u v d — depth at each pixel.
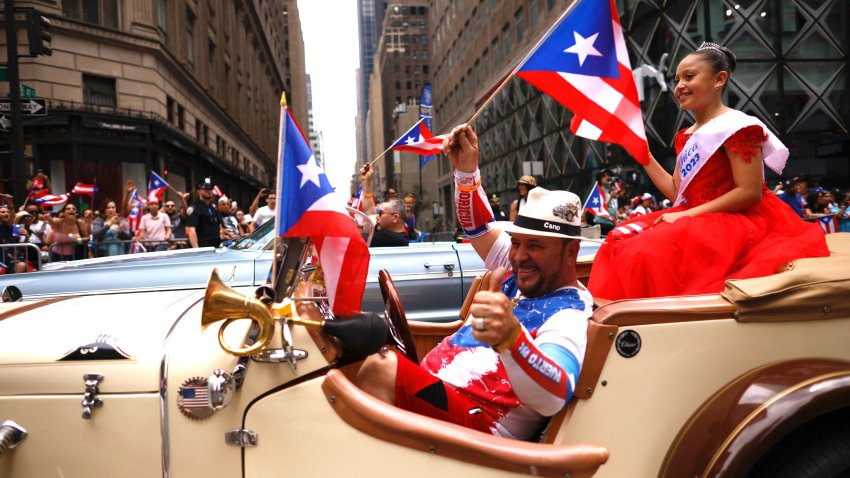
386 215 5.15
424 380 1.95
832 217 9.16
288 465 1.64
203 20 32.97
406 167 70.31
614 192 9.63
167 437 1.63
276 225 1.78
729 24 18.09
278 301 1.81
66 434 1.64
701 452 1.87
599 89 2.86
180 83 28.22
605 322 1.92
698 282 2.32
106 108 22.27
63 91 21.25
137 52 23.66
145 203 11.08
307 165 1.81
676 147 3.04
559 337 1.83
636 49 20.44
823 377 1.83
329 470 1.63
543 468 1.58
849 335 1.99
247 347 1.65
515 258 2.11
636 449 1.91
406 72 114.44
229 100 41.88
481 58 38.66
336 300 1.81
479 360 2.07
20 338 1.77
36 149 20.59
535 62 2.81
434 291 4.68
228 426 1.65
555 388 1.66
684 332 1.93
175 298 2.27
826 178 18.47
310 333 1.75
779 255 2.28
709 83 2.72
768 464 1.88
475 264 4.79
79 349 1.70
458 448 1.60
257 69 59.03
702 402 1.93
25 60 20.33
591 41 2.83
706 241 2.38
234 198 44.06
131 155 23.05
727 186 2.66
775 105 18.30
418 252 4.80
